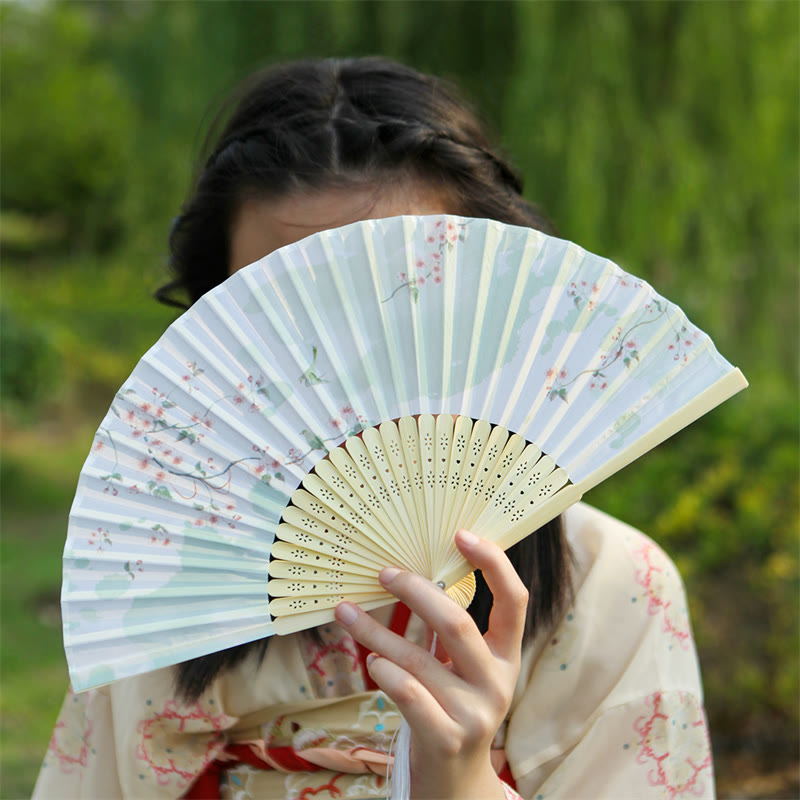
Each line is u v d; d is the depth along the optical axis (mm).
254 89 1310
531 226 1322
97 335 12570
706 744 1239
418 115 1229
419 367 979
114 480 937
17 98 16203
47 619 5512
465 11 5184
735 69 5203
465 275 986
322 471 960
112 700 1306
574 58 4957
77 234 16797
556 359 982
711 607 3033
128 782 1249
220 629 939
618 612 1232
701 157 5188
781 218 5512
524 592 896
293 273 971
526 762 1184
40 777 1381
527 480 962
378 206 1161
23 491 8531
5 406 7223
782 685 2938
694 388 963
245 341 965
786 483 3062
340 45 5219
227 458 957
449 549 954
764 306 5621
